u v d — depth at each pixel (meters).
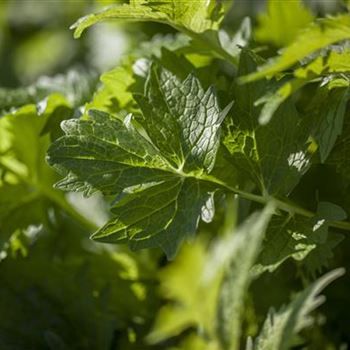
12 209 0.94
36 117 0.91
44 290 0.92
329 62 0.73
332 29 0.71
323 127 0.77
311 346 0.87
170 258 0.77
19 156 0.93
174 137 0.78
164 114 0.79
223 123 0.79
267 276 0.79
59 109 0.90
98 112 0.79
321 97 0.77
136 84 0.85
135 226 0.77
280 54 0.72
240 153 0.79
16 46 1.47
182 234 0.77
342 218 0.77
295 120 0.78
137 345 0.92
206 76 0.86
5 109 0.94
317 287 0.75
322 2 1.02
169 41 0.92
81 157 0.78
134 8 0.79
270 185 0.78
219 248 0.88
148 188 0.78
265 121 0.73
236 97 0.79
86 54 1.32
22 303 0.91
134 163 0.78
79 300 0.91
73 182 0.78
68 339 0.90
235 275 0.78
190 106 0.78
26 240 0.94
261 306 0.87
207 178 0.78
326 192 0.86
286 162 0.78
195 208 0.78
